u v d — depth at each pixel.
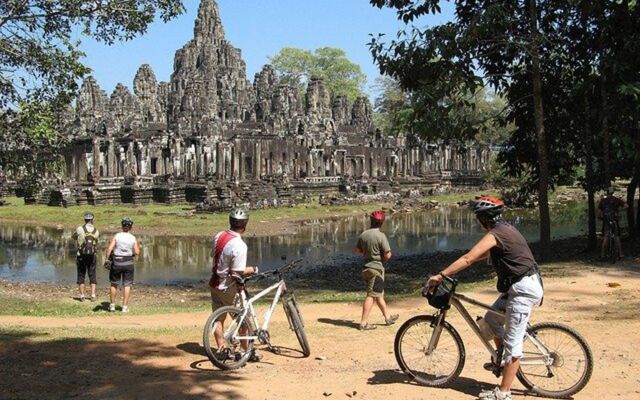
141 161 63.66
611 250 18.17
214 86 94.25
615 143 18.44
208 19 109.62
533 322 10.63
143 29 16.52
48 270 24.42
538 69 19.61
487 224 6.59
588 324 10.41
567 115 22.67
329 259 26.66
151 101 98.94
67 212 46.66
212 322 7.98
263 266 24.47
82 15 15.84
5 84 16.20
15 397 6.72
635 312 11.32
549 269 17.09
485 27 18.30
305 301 15.35
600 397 6.73
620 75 18.25
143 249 29.72
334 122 87.94
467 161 87.94
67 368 7.99
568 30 20.94
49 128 16.69
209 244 31.44
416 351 7.31
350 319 11.94
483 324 6.85
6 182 64.62
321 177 64.31
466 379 7.41
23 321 12.55
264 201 50.94
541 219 20.03
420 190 69.75
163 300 17.50
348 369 7.99
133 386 7.18
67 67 16.45
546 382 6.87
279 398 6.75
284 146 63.34
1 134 16.92
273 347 9.09
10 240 33.62
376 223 11.01
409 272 21.00
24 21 15.91
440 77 19.25
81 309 14.95
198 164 62.84
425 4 20.36
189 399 6.70
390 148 79.44
